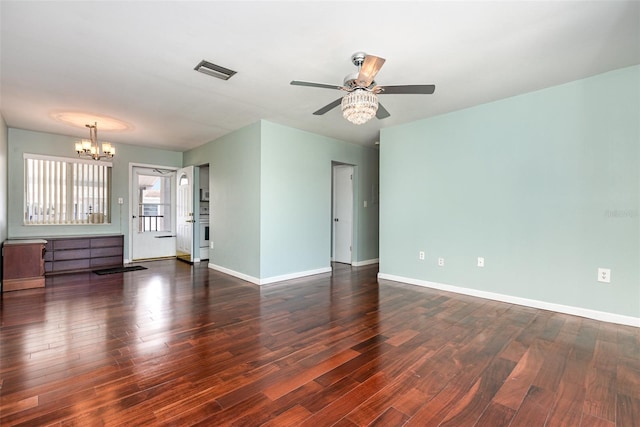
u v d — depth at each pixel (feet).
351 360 7.13
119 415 5.18
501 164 11.71
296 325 9.25
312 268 16.60
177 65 8.87
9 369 6.59
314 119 14.06
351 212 19.80
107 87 10.41
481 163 12.22
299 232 15.94
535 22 6.87
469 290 12.57
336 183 20.79
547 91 10.64
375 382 6.23
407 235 14.58
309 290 13.29
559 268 10.48
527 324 9.34
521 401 5.62
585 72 9.47
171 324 9.25
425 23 6.89
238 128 15.60
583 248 10.03
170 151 21.44
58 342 7.92
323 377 6.40
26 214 16.38
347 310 10.64
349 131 16.15
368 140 18.21
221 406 5.45
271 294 12.61
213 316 9.97
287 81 9.94
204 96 11.25
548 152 10.66
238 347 7.76
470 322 9.51
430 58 8.48
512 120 11.43
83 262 17.33
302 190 16.05
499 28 7.09
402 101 11.78
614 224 9.49
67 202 17.69
